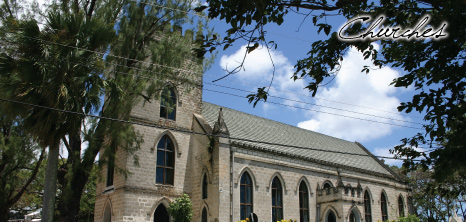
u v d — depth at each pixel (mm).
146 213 28047
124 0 26844
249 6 8836
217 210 28156
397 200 48719
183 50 27375
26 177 29859
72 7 25422
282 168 35438
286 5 9562
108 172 31453
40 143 19953
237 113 40844
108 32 22578
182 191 30688
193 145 32469
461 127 10352
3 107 20141
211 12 9180
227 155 30062
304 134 47625
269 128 42375
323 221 36844
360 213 37281
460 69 10320
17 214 56812
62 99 19859
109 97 24234
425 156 12469
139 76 25734
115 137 23234
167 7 27312
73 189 24344
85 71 21547
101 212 30750
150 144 29844
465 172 12109
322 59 11477
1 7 24094
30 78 19656
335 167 41156
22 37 20062
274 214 33594
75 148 25500
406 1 11008
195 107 34062
